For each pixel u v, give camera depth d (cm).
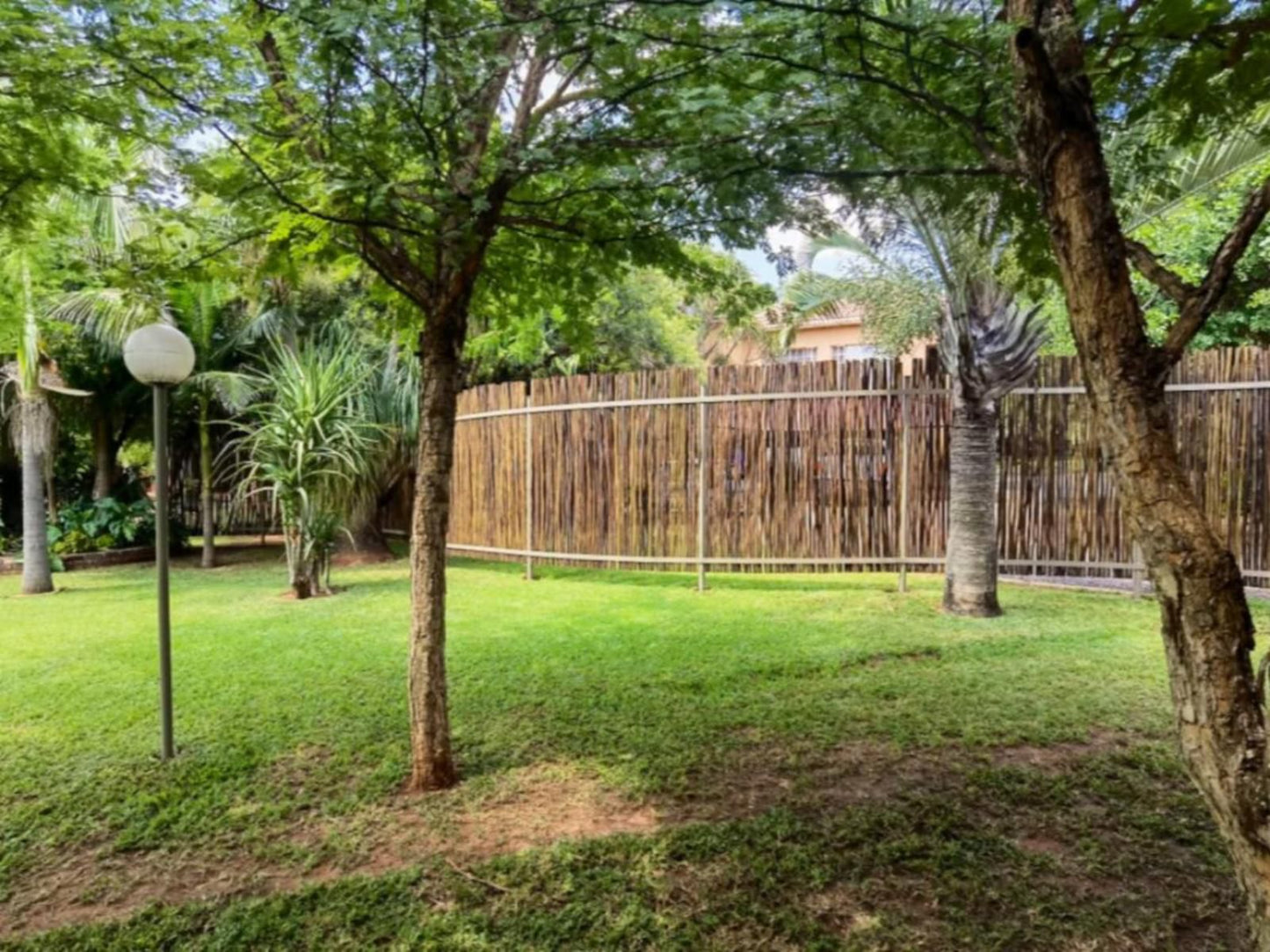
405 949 199
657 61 239
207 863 243
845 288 963
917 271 711
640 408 739
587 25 205
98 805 281
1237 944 198
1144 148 269
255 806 280
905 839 252
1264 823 139
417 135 232
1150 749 323
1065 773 301
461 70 214
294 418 708
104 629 568
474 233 262
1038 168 168
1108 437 160
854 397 681
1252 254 814
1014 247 344
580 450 768
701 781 297
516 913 214
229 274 333
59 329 790
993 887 224
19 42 217
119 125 252
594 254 329
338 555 923
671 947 199
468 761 317
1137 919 208
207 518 929
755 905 217
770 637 520
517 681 426
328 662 471
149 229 326
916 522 675
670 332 1421
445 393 297
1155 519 153
